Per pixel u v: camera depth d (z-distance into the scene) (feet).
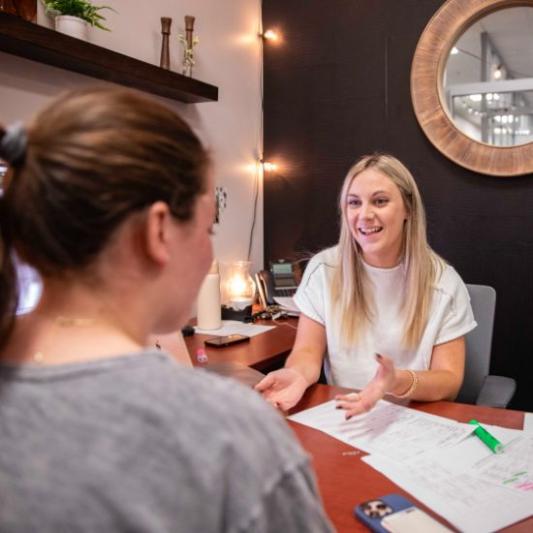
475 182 8.21
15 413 1.18
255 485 1.19
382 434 3.42
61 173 1.26
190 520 1.11
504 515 2.45
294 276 8.60
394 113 8.72
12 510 1.07
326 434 3.45
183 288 1.53
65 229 1.28
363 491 2.71
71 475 1.09
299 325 5.64
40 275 1.36
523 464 2.94
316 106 9.36
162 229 1.38
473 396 5.77
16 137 1.31
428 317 5.03
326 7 9.09
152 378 1.26
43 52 5.26
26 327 1.36
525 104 7.79
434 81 8.21
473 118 8.09
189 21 7.57
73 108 1.32
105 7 6.09
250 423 1.27
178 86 6.91
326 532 1.34
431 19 8.17
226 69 8.82
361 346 5.24
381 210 4.95
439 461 3.01
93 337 1.33
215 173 1.61
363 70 8.90
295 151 9.62
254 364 5.23
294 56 9.46
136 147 1.30
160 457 1.13
